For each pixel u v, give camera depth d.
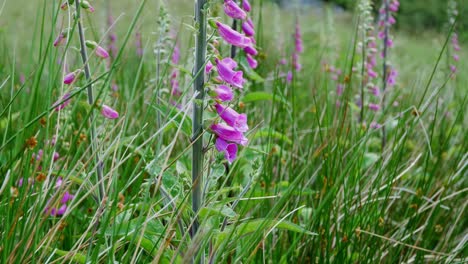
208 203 2.58
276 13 8.27
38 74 2.44
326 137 4.09
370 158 4.60
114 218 2.39
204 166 2.66
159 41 3.76
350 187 3.61
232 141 2.42
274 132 3.82
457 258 3.70
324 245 3.43
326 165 3.70
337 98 5.44
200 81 2.46
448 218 4.09
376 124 4.79
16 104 4.03
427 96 6.51
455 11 7.22
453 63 7.18
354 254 3.54
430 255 3.73
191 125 2.57
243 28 3.85
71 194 3.78
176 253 2.30
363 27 5.11
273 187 3.87
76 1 2.62
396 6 5.65
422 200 4.12
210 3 2.41
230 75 2.45
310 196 3.71
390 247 3.60
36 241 2.26
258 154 3.56
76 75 2.60
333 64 7.82
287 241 3.61
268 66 6.03
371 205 3.57
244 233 2.58
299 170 4.15
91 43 2.70
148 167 2.43
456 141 5.41
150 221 2.64
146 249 2.63
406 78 8.35
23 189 2.42
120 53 2.36
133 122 4.21
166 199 2.80
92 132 2.73
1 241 2.37
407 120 4.98
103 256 2.65
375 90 5.32
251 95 3.94
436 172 4.73
